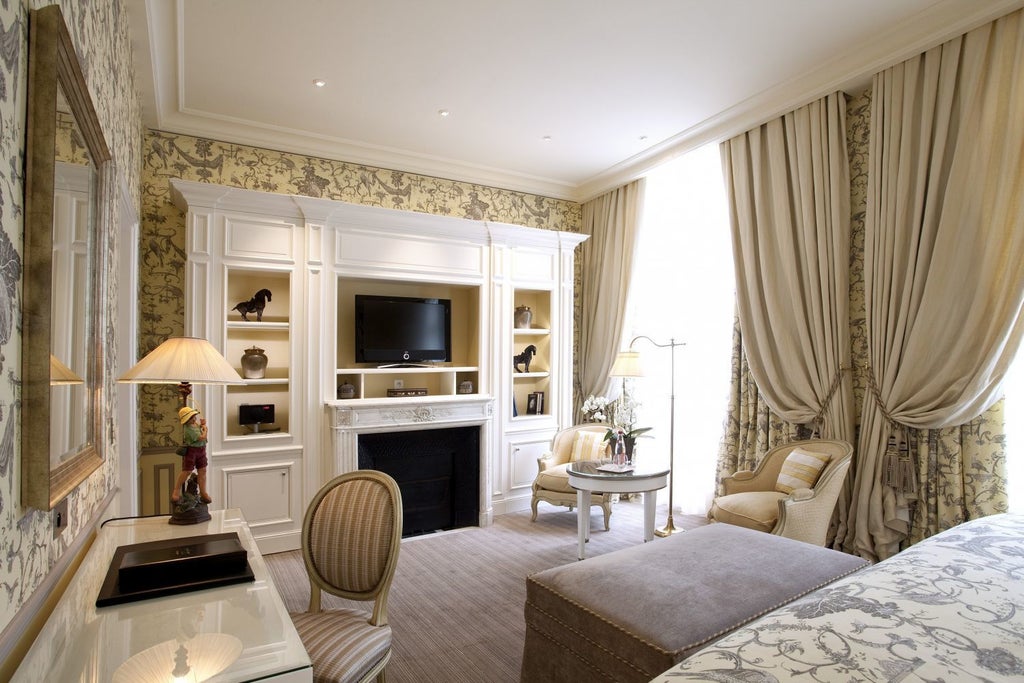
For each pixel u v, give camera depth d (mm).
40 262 1046
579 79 3543
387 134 4355
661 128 4262
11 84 965
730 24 2971
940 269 2955
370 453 4238
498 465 4895
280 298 4273
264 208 3949
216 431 3787
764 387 3861
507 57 3285
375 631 1880
